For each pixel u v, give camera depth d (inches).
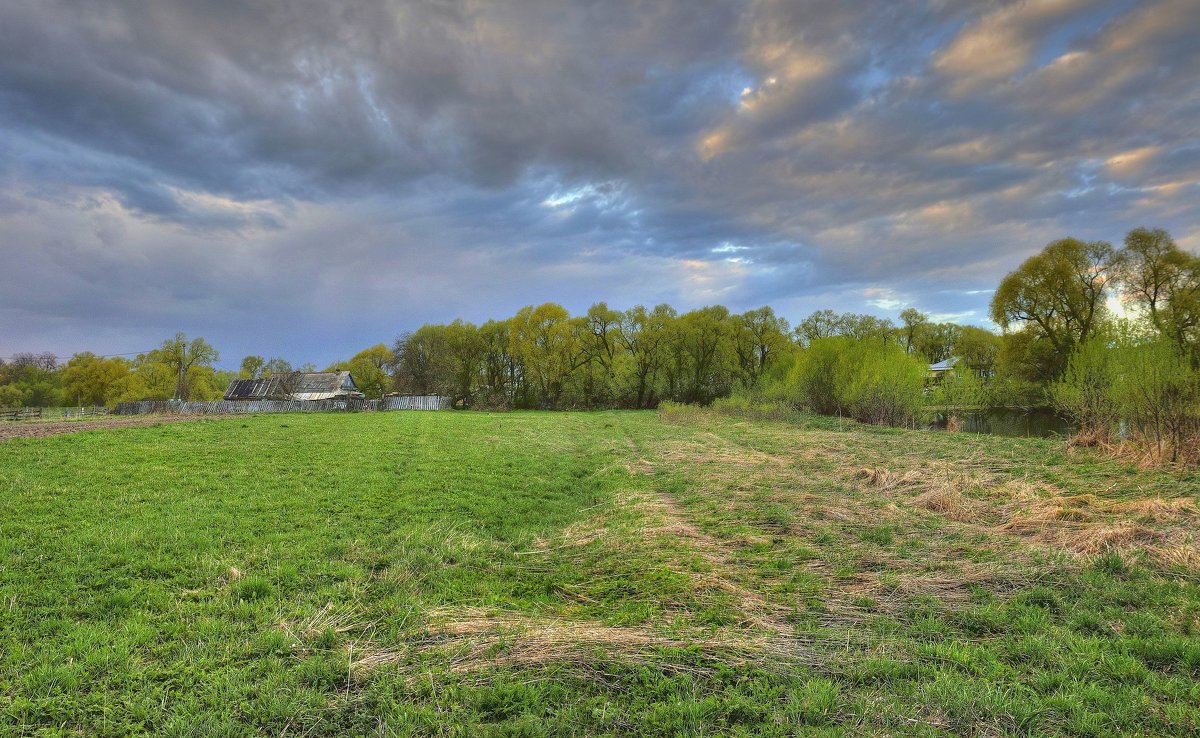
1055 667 175.9
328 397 2783.0
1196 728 143.0
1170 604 220.1
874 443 867.4
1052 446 763.4
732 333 2512.3
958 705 154.4
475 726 152.1
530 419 1651.1
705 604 233.0
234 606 231.0
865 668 177.5
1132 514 348.5
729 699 161.5
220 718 157.0
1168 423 604.1
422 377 2933.1
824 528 353.4
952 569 271.4
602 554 310.8
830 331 2652.6
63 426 1065.5
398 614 225.1
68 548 295.9
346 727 155.9
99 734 151.0
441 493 477.7
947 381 1504.7
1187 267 1350.9
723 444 876.6
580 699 166.1
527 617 225.0
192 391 3152.1
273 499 431.2
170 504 403.2
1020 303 1610.5
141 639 200.4
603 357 2741.1
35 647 194.7
